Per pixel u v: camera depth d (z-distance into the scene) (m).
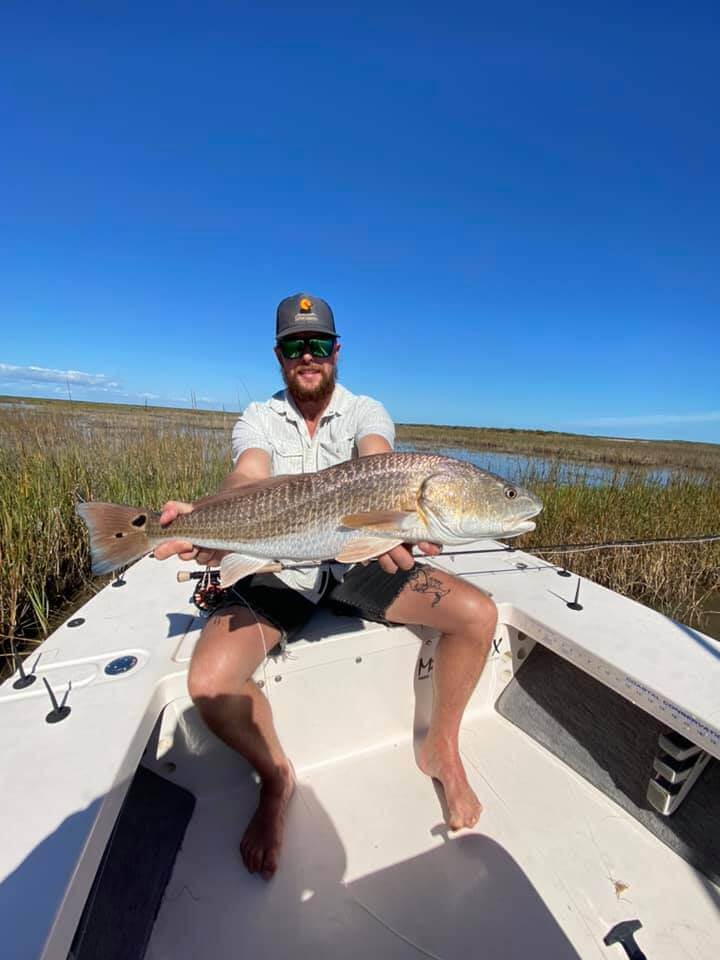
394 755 3.10
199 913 2.19
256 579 2.88
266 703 2.61
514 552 4.04
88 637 2.70
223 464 10.26
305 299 3.07
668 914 2.23
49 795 1.65
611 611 3.04
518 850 2.51
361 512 2.70
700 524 8.55
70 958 1.63
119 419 15.38
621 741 2.85
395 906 2.24
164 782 2.61
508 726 3.35
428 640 3.16
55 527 6.30
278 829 2.46
